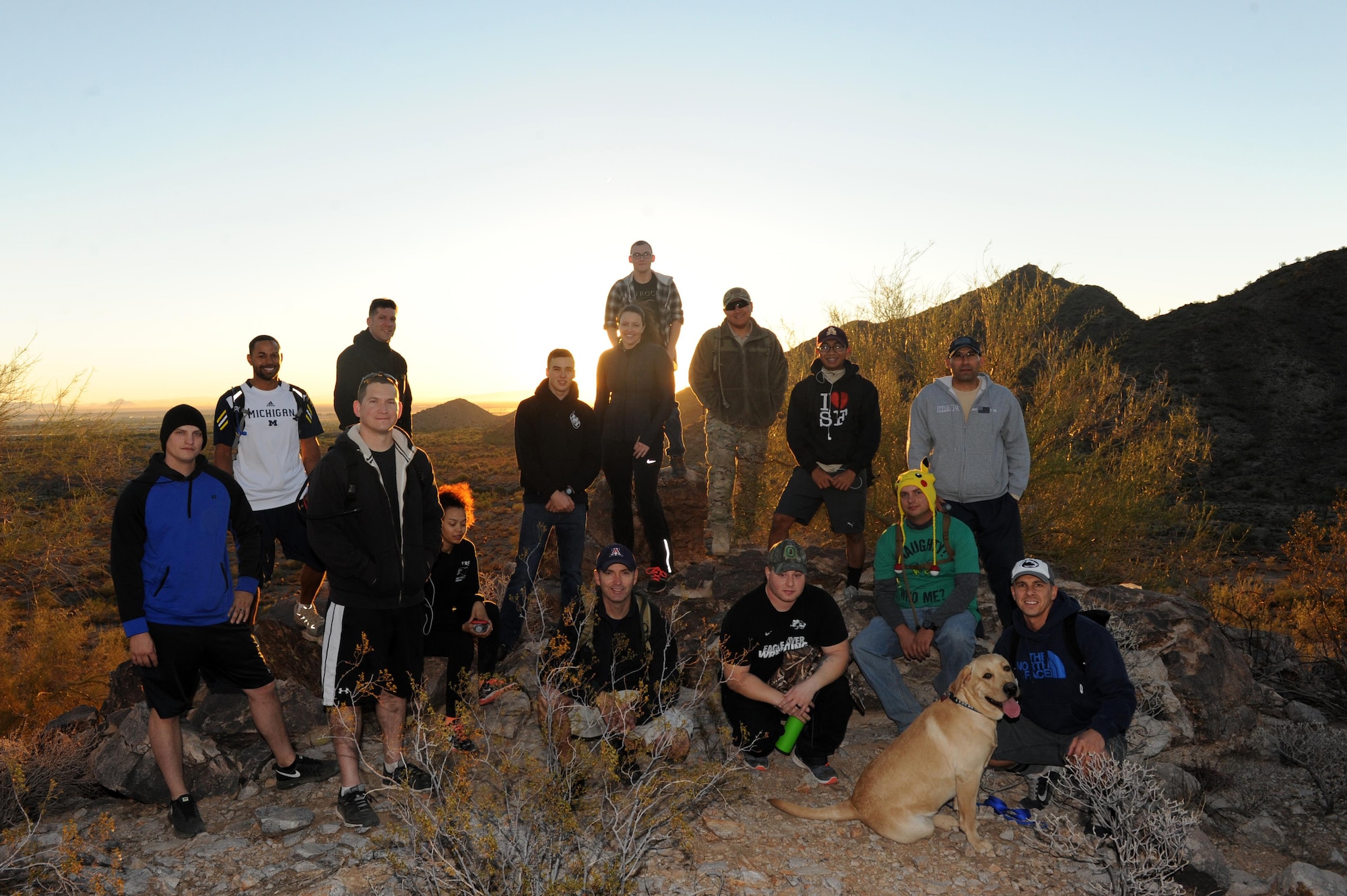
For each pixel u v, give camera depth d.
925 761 4.20
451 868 3.19
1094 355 11.43
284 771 4.81
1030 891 3.88
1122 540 11.20
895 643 5.49
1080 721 4.68
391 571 4.28
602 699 4.46
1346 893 3.87
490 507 32.41
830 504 6.91
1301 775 5.72
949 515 5.40
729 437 7.50
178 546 4.25
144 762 4.80
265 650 6.04
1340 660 7.59
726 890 3.70
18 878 3.78
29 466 11.45
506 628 6.16
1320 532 8.33
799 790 4.85
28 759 4.95
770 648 4.91
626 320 6.67
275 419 5.88
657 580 6.81
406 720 4.71
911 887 3.86
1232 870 4.41
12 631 11.49
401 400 6.57
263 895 3.65
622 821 3.79
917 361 11.43
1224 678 6.24
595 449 6.23
